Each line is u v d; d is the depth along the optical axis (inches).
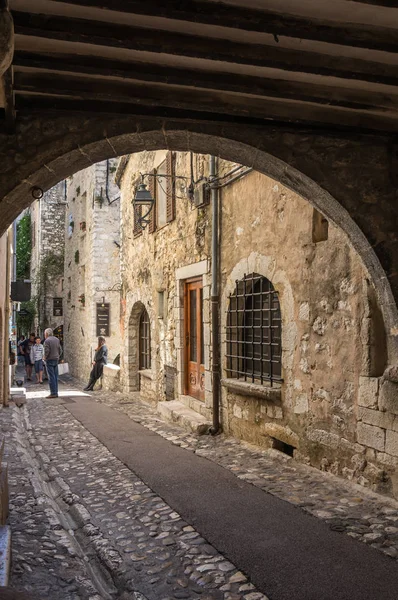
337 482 230.4
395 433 204.2
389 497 206.4
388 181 191.9
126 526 188.9
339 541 169.0
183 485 232.8
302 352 263.3
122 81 153.1
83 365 904.9
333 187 187.6
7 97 140.8
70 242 1046.4
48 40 130.0
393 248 191.5
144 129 172.4
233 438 328.8
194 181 390.3
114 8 115.3
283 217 279.3
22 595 101.3
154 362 494.6
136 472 255.3
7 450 285.6
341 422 235.6
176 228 431.8
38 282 1162.6
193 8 119.0
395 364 202.8
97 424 389.7
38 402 520.7
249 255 312.3
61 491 233.8
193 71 144.9
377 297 204.8
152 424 389.4
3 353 462.6
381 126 185.3
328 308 244.1
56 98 163.0
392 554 159.0
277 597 136.6
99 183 821.9
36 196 175.8
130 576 151.9
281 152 184.5
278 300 291.9
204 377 379.2
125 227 618.2
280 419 281.9
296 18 124.3
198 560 159.3
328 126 185.3
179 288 426.0
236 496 215.8
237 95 164.4
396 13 121.6
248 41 133.3
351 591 138.4
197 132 176.9
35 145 165.6
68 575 145.3
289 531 177.9
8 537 144.0
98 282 820.6
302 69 139.3
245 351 326.3
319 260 250.5
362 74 143.6
